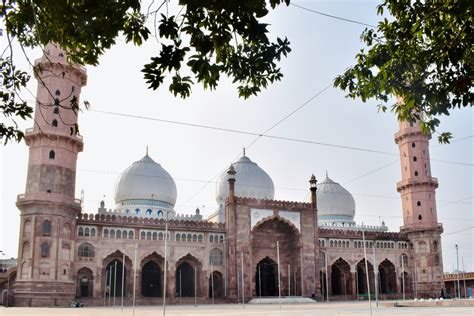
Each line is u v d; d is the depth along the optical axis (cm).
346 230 6038
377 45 1007
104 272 4841
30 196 4303
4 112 872
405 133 6250
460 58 842
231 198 5406
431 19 889
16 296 4169
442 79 910
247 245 5325
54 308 3803
